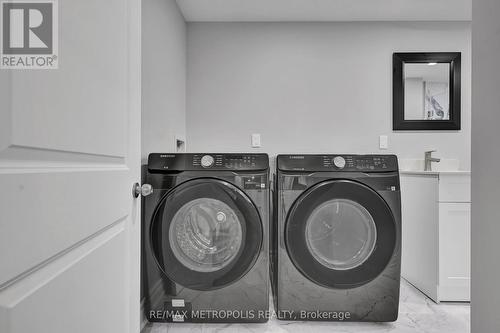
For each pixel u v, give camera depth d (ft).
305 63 8.79
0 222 1.55
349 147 8.76
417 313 5.85
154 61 6.05
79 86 2.35
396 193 5.36
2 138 1.59
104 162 2.86
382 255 5.30
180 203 5.16
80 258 2.38
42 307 1.90
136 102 3.66
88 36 2.49
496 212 3.00
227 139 8.83
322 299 5.41
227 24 8.80
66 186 2.15
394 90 8.66
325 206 5.38
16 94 1.69
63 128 2.13
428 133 8.71
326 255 5.53
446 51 8.69
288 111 8.80
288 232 5.35
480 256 3.23
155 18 6.09
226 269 5.20
